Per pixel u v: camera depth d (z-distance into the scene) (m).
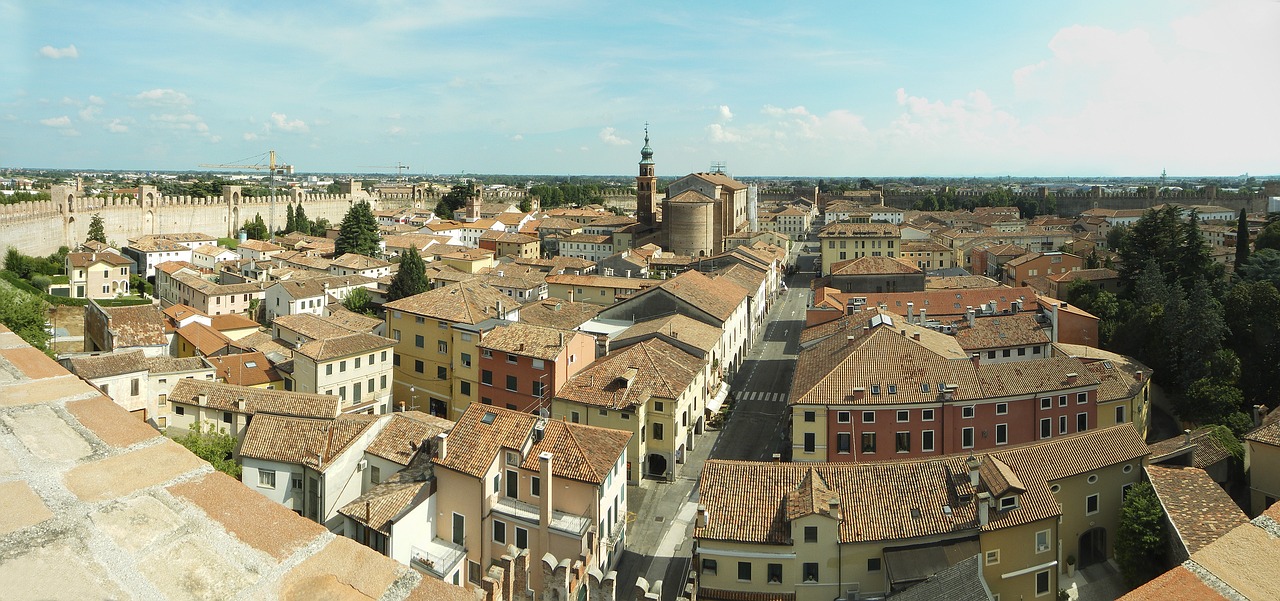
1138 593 8.24
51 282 155.75
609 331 103.12
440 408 96.00
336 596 6.74
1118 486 61.72
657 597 46.81
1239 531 8.84
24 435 7.84
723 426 92.00
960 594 43.84
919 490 55.03
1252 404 99.50
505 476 58.62
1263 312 102.44
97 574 6.21
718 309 105.75
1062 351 98.62
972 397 72.62
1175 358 102.75
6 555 6.15
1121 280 141.38
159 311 102.25
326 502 59.78
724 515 54.44
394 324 99.62
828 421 72.81
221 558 6.81
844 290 139.75
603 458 58.81
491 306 99.88
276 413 69.94
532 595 46.53
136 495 7.27
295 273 163.38
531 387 83.94
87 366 77.94
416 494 56.12
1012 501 54.06
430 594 7.08
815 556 52.34
